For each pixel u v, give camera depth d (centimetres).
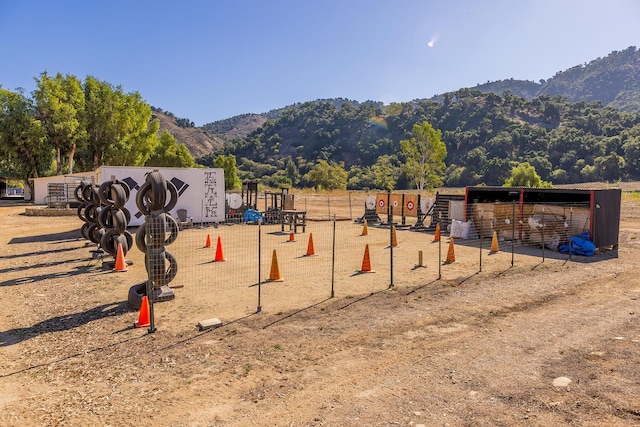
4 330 734
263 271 1197
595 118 14962
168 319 786
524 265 1277
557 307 856
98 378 551
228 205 2598
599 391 492
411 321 769
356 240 1858
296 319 781
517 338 680
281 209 2589
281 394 505
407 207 2520
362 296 932
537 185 6294
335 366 582
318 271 1198
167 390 517
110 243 1313
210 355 622
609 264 1305
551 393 491
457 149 15075
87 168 5806
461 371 559
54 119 5009
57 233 2091
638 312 815
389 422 437
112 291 994
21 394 509
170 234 909
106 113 5506
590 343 651
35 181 4581
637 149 10619
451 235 1927
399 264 1299
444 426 426
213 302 891
